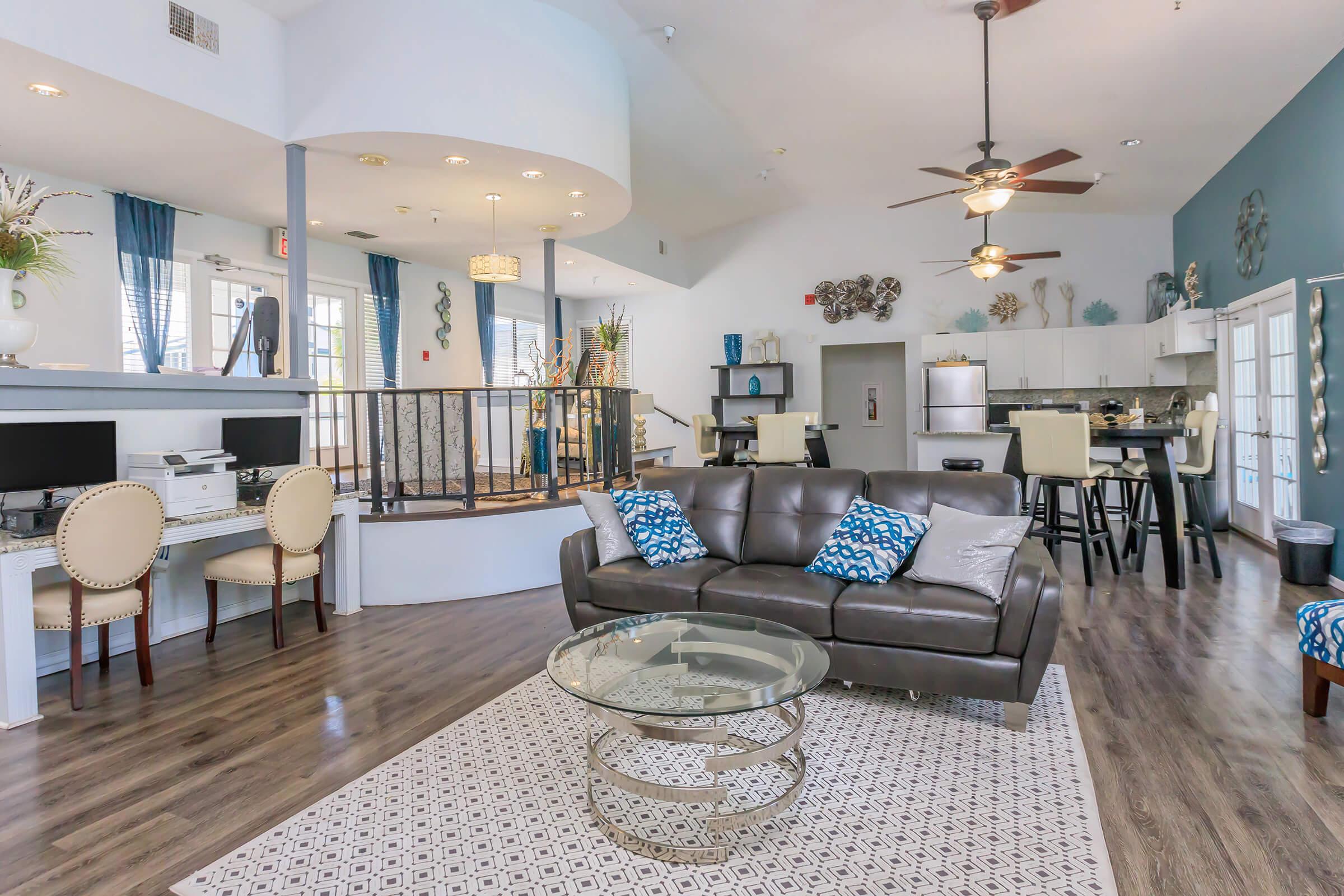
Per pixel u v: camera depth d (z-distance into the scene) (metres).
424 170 4.84
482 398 7.63
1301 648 2.80
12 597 2.85
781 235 10.10
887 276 9.63
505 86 4.41
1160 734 2.68
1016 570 2.77
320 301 6.91
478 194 5.39
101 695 3.18
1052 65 4.86
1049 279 8.91
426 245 7.08
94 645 3.62
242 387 4.18
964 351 8.79
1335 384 4.54
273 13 4.25
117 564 3.08
